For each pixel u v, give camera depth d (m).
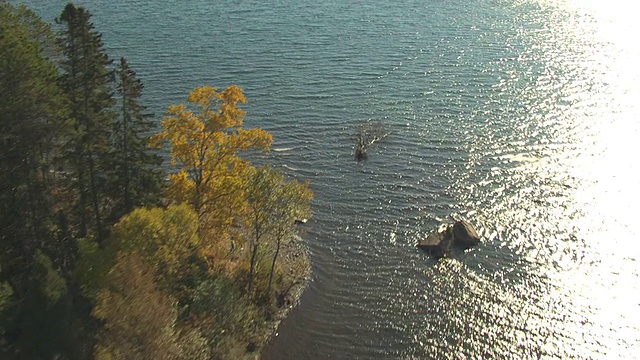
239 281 56.44
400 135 82.56
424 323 54.22
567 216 66.50
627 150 78.12
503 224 65.62
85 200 50.22
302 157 77.88
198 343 43.00
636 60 105.06
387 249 62.75
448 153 78.44
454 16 128.88
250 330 51.97
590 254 61.09
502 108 89.44
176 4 136.75
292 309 56.06
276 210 53.31
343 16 129.00
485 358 50.72
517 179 72.94
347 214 67.75
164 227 45.94
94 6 133.50
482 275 59.00
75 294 42.47
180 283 49.03
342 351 51.81
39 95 45.50
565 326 53.31
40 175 50.31
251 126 84.38
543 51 109.69
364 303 56.50
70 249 47.16
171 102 90.00
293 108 89.38
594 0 139.00
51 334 36.25
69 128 46.12
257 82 97.25
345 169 75.44
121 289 39.06
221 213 53.22
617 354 50.62
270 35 117.44
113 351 36.97
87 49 48.28
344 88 95.50
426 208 68.50
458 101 91.56
